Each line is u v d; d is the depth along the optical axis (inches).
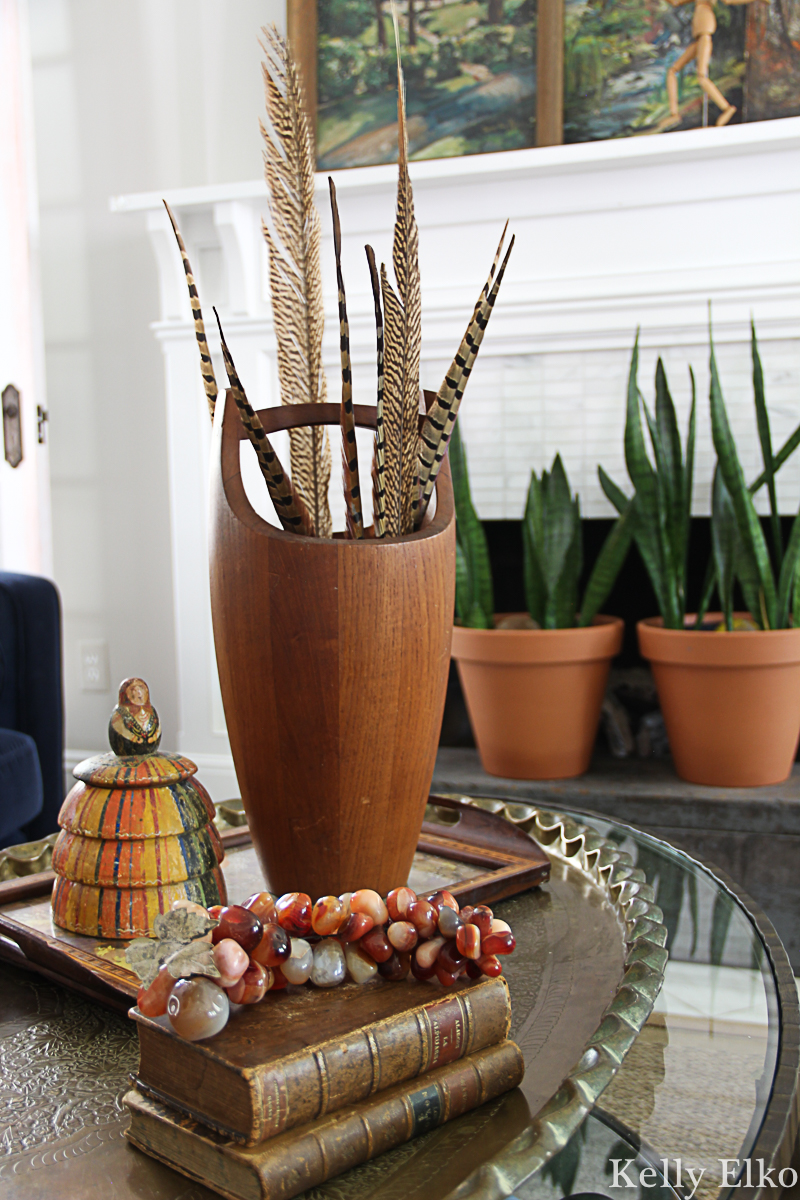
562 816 33.7
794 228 69.0
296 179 24.8
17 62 86.9
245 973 15.8
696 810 59.7
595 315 72.0
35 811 59.5
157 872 21.3
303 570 20.2
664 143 66.7
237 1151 13.8
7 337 88.7
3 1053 18.9
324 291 77.6
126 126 86.6
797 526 57.9
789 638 57.2
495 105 75.0
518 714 62.7
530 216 73.4
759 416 59.0
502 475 75.5
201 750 85.0
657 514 60.7
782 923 58.7
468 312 74.5
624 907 25.3
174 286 81.7
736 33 70.4
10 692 65.2
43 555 90.7
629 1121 16.6
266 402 80.5
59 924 22.1
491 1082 16.5
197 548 83.7
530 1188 15.0
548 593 63.5
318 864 22.0
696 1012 20.7
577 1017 19.7
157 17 84.7
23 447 89.5
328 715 20.6
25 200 88.1
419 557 21.0
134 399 89.1
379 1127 14.9
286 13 78.5
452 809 33.4
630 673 76.6
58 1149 15.6
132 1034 19.7
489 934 17.1
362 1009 15.9
